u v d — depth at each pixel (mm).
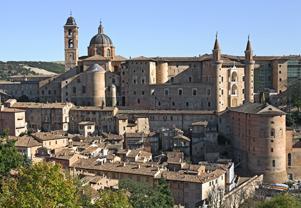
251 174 182625
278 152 177625
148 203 104625
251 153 183250
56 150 178750
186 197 138125
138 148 198125
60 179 70250
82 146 191125
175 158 177625
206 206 133000
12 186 68062
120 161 171000
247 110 188500
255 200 146125
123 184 121250
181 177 140875
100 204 69438
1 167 96125
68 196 68438
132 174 145750
